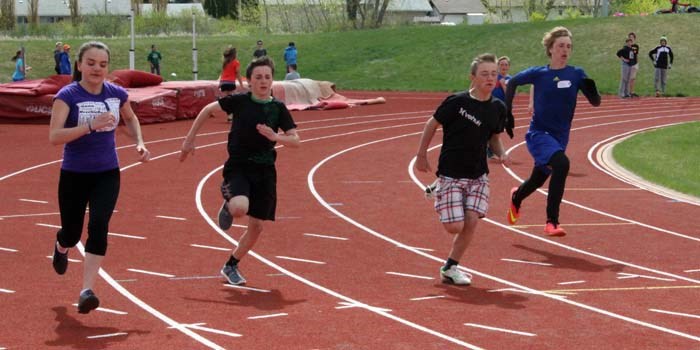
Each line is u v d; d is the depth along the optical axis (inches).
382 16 2827.3
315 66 2139.5
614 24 2110.0
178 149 870.4
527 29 2193.7
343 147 890.7
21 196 600.1
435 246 463.8
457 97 382.0
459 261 431.2
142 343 300.0
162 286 378.3
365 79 2018.9
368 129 1081.4
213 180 672.4
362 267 417.1
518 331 317.7
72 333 311.1
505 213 557.3
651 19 2127.2
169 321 327.0
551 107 476.7
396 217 539.2
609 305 355.3
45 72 2140.7
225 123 1154.0
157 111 1157.1
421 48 2169.0
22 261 421.4
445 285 386.6
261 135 368.5
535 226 518.6
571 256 445.4
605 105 1476.4
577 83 476.7
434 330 318.3
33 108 1152.2
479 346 300.0
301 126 1117.7
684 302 361.1
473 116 380.8
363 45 2246.6
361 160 792.9
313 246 459.8
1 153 835.4
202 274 399.9
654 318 336.8
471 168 383.9
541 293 373.7
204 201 584.4
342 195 613.3
